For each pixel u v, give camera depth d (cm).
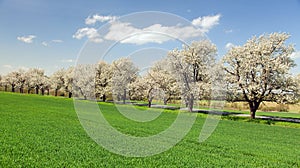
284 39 4641
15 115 3150
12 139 1791
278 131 3170
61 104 5325
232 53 4756
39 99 6581
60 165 1274
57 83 9506
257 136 2681
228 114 5194
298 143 2389
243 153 1798
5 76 12850
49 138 1881
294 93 4419
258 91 4378
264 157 1709
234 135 2653
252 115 4538
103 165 1311
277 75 4444
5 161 1294
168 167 1333
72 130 2248
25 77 12344
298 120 4444
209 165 1405
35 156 1416
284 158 1702
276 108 6975
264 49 4581
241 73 4606
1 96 6944
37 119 2894
